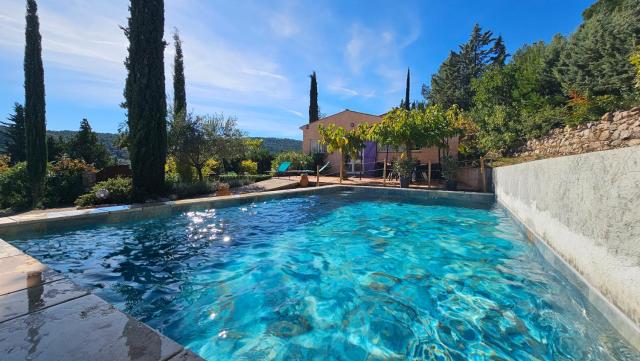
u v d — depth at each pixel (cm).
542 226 549
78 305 234
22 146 3378
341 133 1762
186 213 904
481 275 473
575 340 293
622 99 1118
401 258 558
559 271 443
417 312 358
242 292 410
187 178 1517
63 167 1249
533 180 622
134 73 1121
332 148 1781
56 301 240
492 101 2233
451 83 3972
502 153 1655
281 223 839
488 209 1057
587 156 355
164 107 1175
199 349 285
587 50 1528
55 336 190
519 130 1620
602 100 1132
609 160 302
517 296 397
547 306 368
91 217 716
